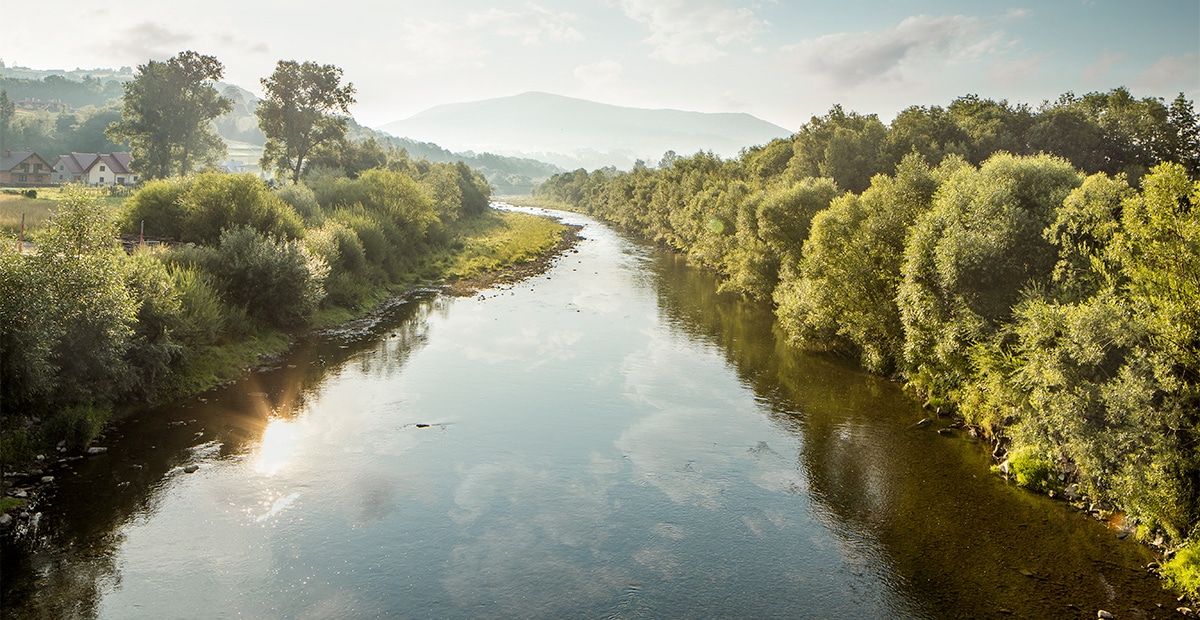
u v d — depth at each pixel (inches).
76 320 858.8
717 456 943.0
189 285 1167.0
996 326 959.0
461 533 719.7
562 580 644.7
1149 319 690.2
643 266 2984.7
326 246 1736.0
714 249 2709.2
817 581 654.5
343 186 2691.9
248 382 1154.7
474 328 1658.5
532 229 4197.8
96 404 918.4
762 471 896.9
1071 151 2477.9
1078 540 726.5
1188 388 666.2
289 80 3550.7
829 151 2669.8
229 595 592.7
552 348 1499.8
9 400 803.4
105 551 643.5
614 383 1262.3
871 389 1255.5
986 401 993.5
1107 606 613.6
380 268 2106.3
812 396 1211.9
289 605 585.0
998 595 631.8
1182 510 663.1
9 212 1946.4
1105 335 711.7
